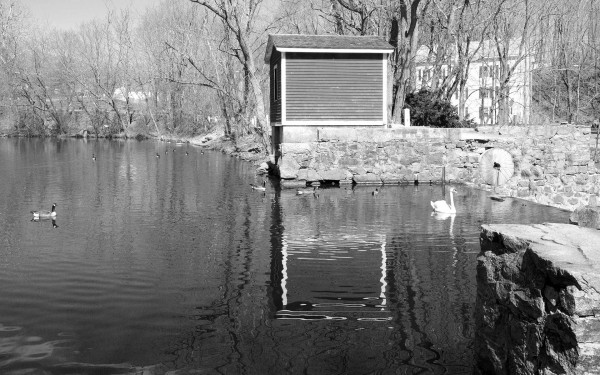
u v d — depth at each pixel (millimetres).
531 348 4898
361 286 9680
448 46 33281
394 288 9539
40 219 16016
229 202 19406
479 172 24125
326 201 19516
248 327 7879
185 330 7770
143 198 20391
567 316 4371
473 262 11211
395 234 14023
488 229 5949
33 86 77500
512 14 37875
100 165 33938
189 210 17750
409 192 21672
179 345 7281
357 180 23672
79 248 12547
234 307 8688
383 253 12008
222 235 13938
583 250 4910
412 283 9820
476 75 53812
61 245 12852
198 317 8250
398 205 18641
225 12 33906
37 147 52375
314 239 13445
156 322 8062
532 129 24141
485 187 23047
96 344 7312
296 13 40531
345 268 10836
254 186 22875
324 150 23609
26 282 9977
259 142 41219
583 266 4480
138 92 87562
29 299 9055
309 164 23562
